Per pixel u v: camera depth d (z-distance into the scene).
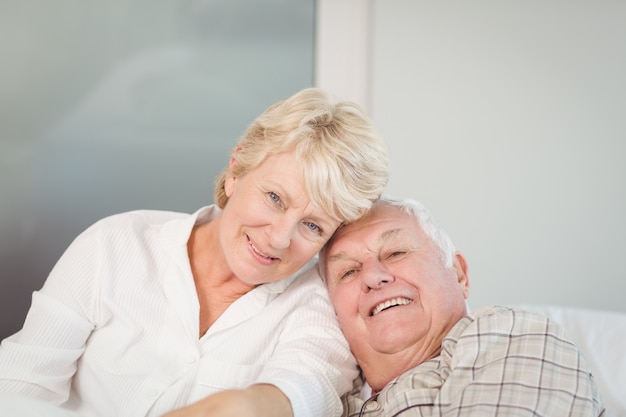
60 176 3.12
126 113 3.21
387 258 1.83
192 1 3.28
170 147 3.28
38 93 3.08
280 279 1.80
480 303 3.57
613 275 3.48
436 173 3.58
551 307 2.55
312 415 1.62
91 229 1.86
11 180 3.07
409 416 1.67
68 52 3.11
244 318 1.81
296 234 1.74
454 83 3.54
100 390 1.79
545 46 3.46
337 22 3.52
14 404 1.58
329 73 3.53
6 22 3.03
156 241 1.87
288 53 3.46
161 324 1.79
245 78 3.39
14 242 3.07
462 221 3.57
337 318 1.90
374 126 1.79
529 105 3.49
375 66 3.57
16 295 3.08
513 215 3.54
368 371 1.85
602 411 1.61
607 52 3.42
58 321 1.75
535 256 3.53
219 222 1.86
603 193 3.47
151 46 3.24
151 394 1.73
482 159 3.54
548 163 3.49
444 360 1.72
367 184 1.75
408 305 1.79
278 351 1.81
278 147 1.70
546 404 1.52
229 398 1.45
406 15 3.54
